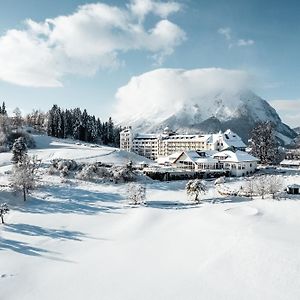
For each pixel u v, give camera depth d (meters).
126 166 110.56
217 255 42.59
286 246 44.09
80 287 36.16
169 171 110.88
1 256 45.22
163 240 50.34
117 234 54.72
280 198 76.44
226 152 124.88
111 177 104.81
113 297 33.75
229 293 33.59
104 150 157.88
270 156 152.88
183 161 131.62
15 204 73.88
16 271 40.47
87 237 53.44
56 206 73.62
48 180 98.25
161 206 75.94
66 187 92.00
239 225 55.19
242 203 73.88
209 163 123.75
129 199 80.81
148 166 133.25
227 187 92.44
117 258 44.03
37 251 47.16
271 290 33.81
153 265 41.28
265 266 38.62
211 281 36.22
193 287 35.12
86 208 72.56
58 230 56.97
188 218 61.97
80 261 43.38
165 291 34.56
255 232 50.66
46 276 39.06
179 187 97.12
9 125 179.25
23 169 82.94
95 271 40.12
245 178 108.06
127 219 64.06
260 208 67.38
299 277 35.94
